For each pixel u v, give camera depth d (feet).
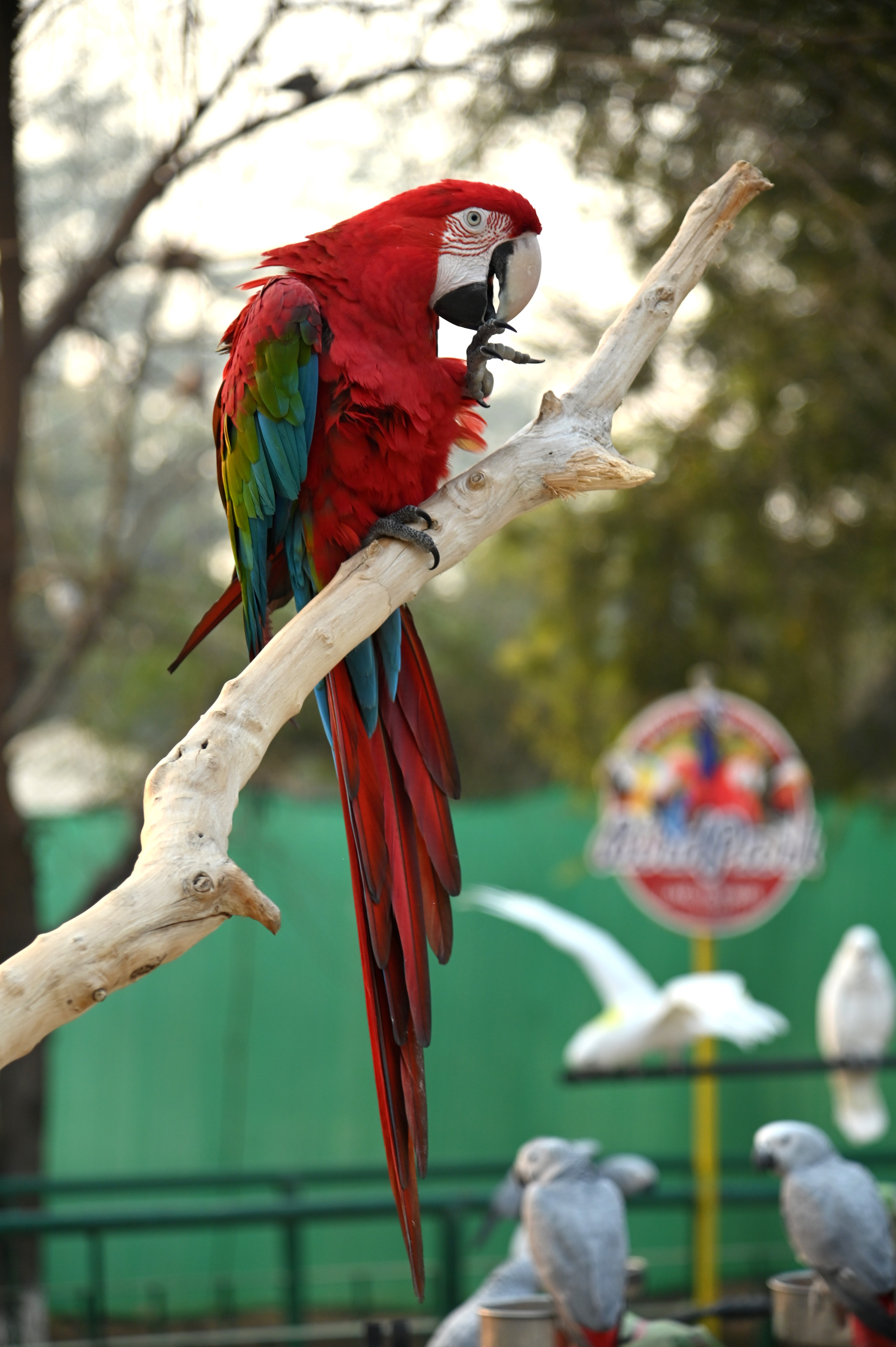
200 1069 41.42
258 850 39.17
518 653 43.14
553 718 43.88
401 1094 10.23
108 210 31.83
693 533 40.24
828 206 30.53
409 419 12.02
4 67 24.90
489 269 12.48
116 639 36.17
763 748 27.94
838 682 41.81
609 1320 12.53
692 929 27.73
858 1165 13.96
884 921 40.91
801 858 27.78
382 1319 18.94
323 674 10.11
